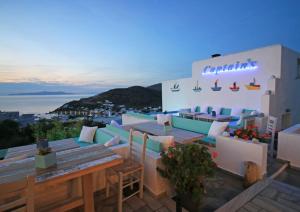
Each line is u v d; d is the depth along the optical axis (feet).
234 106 25.93
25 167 5.68
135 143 9.98
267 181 9.09
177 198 7.22
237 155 10.33
